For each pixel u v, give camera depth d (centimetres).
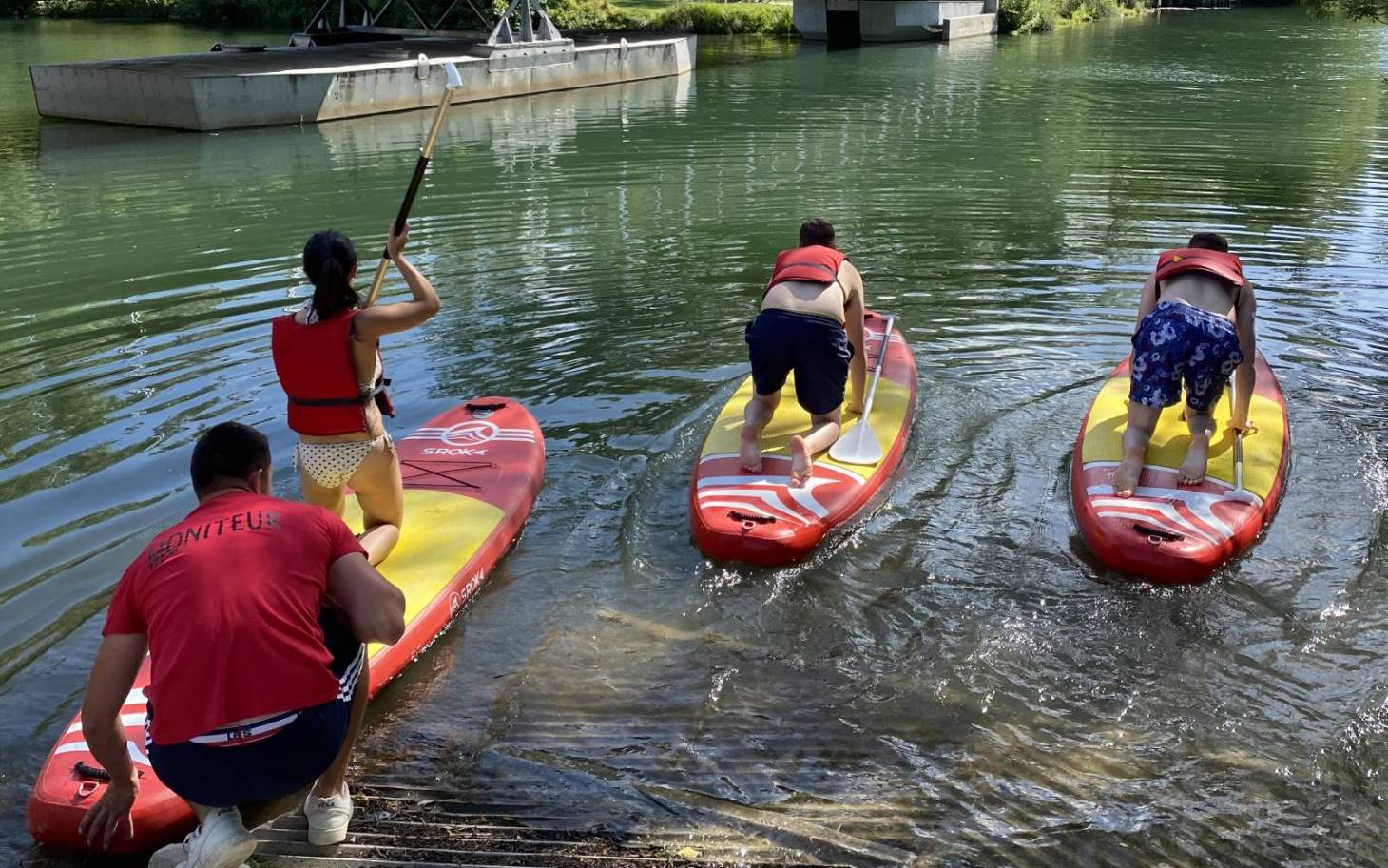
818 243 547
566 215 1095
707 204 1129
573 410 612
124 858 306
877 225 1020
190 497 504
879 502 509
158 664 257
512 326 752
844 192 1180
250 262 939
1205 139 1515
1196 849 306
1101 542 453
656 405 617
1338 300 776
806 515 472
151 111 1870
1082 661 392
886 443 542
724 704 372
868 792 330
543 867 300
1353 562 449
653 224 1042
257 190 1285
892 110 1859
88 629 405
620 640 411
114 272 915
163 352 709
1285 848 306
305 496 416
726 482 504
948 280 836
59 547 462
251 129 1850
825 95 2106
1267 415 555
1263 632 406
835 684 382
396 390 644
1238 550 452
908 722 362
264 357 695
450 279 873
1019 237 965
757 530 459
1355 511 488
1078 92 2069
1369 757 340
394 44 2717
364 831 315
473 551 445
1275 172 1263
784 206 1110
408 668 396
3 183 1362
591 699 376
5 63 2672
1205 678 381
